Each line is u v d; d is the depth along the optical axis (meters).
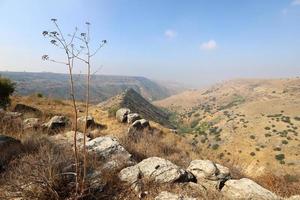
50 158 4.67
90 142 7.12
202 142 94.69
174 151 11.02
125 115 18.09
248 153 77.62
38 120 11.84
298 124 86.69
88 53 3.96
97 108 23.91
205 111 180.50
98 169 5.28
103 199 4.48
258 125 91.81
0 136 6.88
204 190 5.27
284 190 6.61
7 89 15.73
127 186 4.98
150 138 11.27
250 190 5.16
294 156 69.75
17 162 5.45
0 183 4.69
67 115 16.50
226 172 6.07
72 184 4.36
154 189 5.04
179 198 4.46
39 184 4.23
